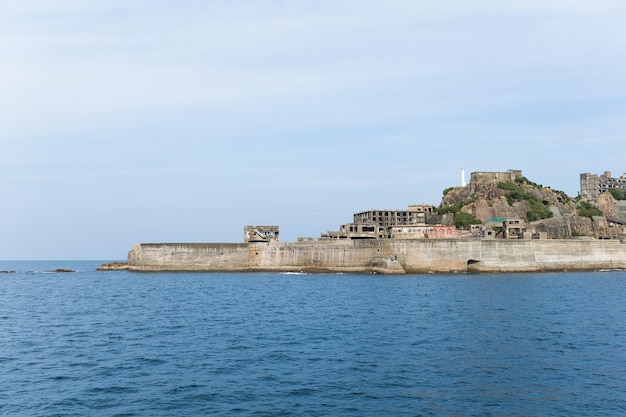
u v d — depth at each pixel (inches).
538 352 2600.9
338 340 2935.5
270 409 1823.3
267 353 2610.7
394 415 1768.0
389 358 2488.9
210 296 5516.7
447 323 3496.6
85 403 1881.2
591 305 4424.2
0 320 3865.7
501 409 1817.2
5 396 1952.5
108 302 5078.7
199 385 2075.5
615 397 1926.7
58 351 2689.5
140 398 1931.6
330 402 1888.5
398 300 4877.0
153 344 2854.3
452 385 2069.4
